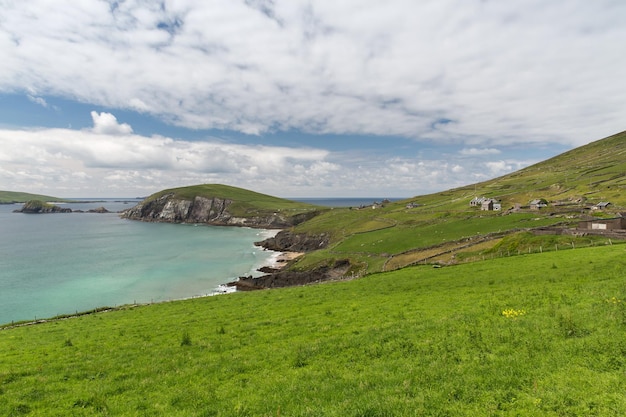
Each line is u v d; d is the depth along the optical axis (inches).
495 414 467.8
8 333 1525.6
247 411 547.8
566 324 721.6
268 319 1224.2
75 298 3280.0
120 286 3725.4
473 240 3472.0
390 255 3826.3
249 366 751.7
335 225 7190.0
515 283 1392.7
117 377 766.5
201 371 751.7
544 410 464.1
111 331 1310.3
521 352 638.5
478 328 800.9
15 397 679.7
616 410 437.4
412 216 6501.0
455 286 1519.4
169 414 566.9
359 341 818.8
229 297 1955.0
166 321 1401.3
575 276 1350.9
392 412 490.0
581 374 535.8
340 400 550.0
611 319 733.3
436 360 657.0
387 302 1315.2
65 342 1133.7
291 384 627.8
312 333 973.2
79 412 606.2
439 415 476.7
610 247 1983.3
